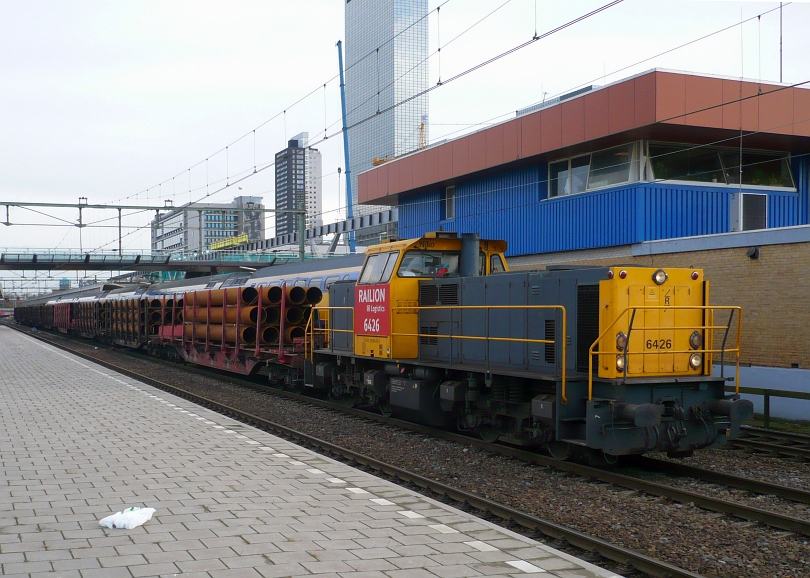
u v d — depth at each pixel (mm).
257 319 18531
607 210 18953
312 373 16016
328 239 78125
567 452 9531
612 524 7008
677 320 9461
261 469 8438
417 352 12633
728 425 9188
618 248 18641
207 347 22219
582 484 8625
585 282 9383
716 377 9312
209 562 5133
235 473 8195
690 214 18641
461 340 11516
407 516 6504
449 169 24188
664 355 9367
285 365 18094
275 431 12273
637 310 9141
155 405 14125
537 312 10070
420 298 12633
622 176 18953
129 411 13289
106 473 8109
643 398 8820
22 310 83312
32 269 56594
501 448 10445
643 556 5734
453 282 11820
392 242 13117
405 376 12703
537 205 21516
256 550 5426
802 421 13430
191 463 8727
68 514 6367
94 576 4812
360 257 19734
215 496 7102
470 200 24516
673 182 18438
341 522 6258
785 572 5762
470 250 12672
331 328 15148
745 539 6543
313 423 13414
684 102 16859
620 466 9734
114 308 35219
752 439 11844
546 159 21062
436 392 12023
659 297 9328
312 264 22625
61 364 24688
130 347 33219
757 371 14203
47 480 7730
